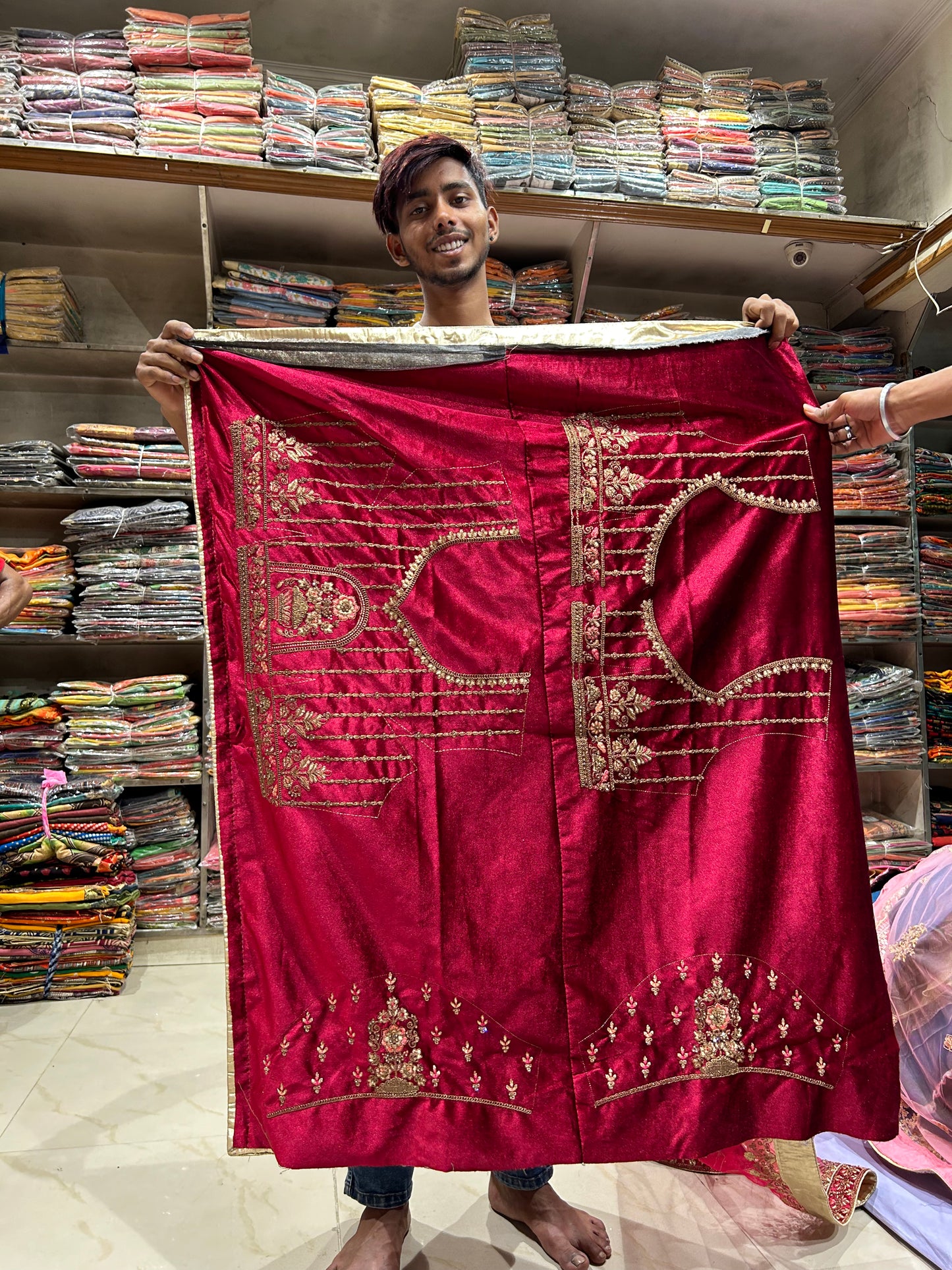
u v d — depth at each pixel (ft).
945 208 11.55
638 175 10.90
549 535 4.47
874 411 4.47
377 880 4.09
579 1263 4.50
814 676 4.45
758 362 4.75
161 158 9.65
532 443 4.54
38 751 10.23
